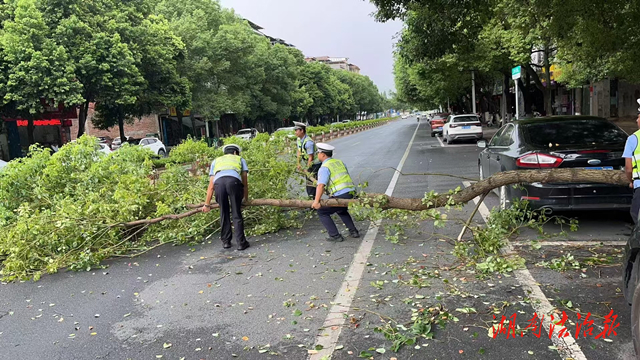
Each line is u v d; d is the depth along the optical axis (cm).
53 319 478
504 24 1797
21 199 810
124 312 484
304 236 739
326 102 7662
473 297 457
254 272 581
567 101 3872
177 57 3319
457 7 1061
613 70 1739
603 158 622
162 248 732
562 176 550
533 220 620
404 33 1453
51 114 2892
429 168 1479
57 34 2244
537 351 352
